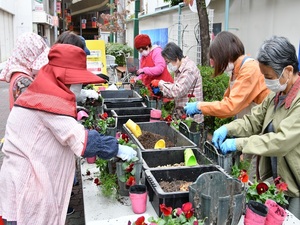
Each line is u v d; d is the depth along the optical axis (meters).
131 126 2.83
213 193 1.73
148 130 3.08
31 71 2.56
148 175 1.95
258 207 1.62
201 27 5.99
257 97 2.71
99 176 2.21
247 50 6.70
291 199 2.02
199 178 1.68
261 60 1.89
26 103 1.74
